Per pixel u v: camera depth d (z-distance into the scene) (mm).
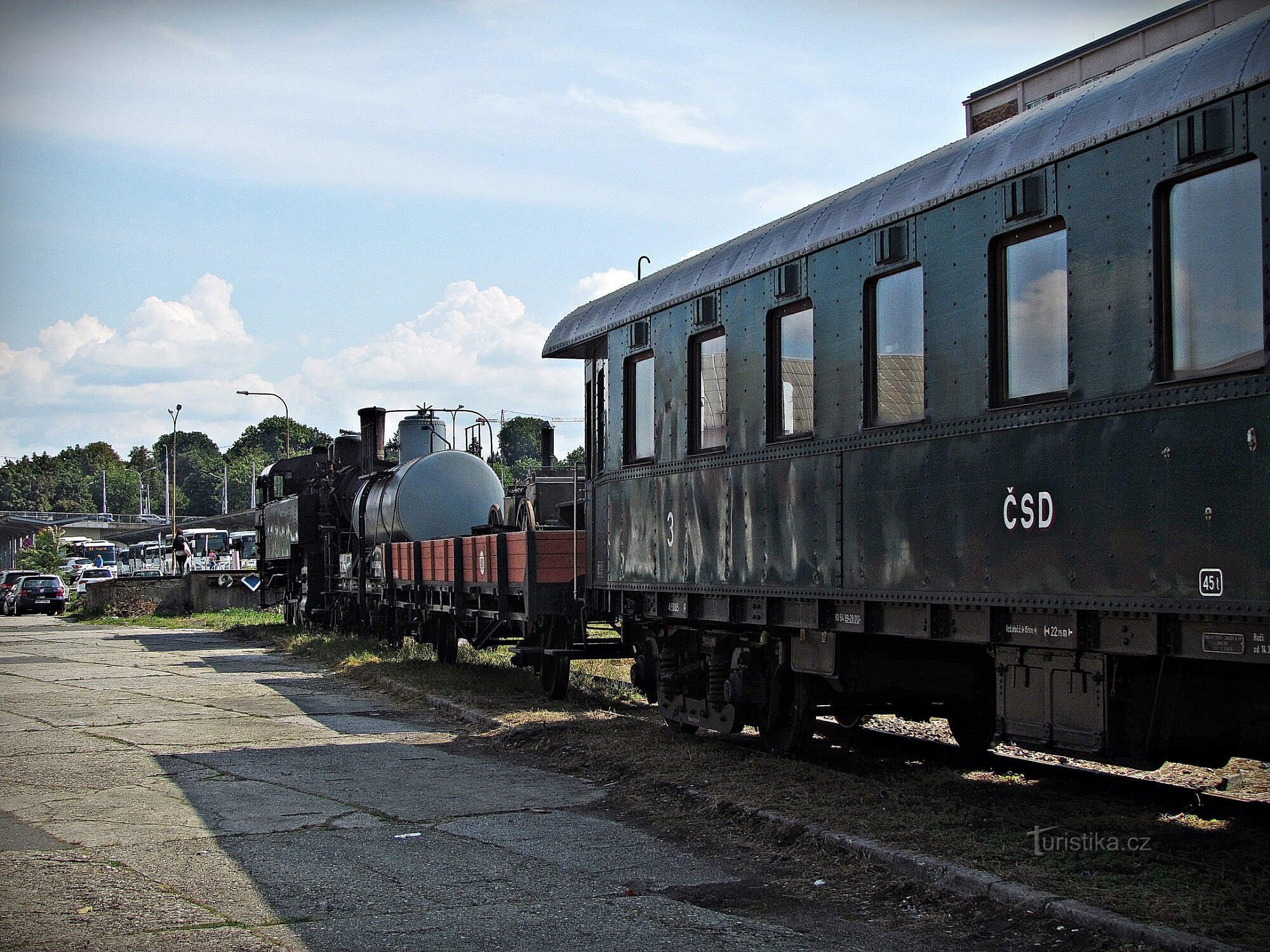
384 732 12398
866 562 8188
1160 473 5930
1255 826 6918
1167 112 5910
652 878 6527
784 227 9547
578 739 10891
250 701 15180
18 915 5855
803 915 5852
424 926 5664
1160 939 4973
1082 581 6379
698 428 10617
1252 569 5422
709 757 9609
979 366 7215
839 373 8547
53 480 180500
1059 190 6633
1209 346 5727
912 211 7793
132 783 9430
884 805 7582
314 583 28266
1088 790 8242
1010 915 5570
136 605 40000
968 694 9016
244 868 6746
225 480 121000
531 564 14180
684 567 10672
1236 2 10953
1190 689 6359
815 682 9539
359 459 28188
